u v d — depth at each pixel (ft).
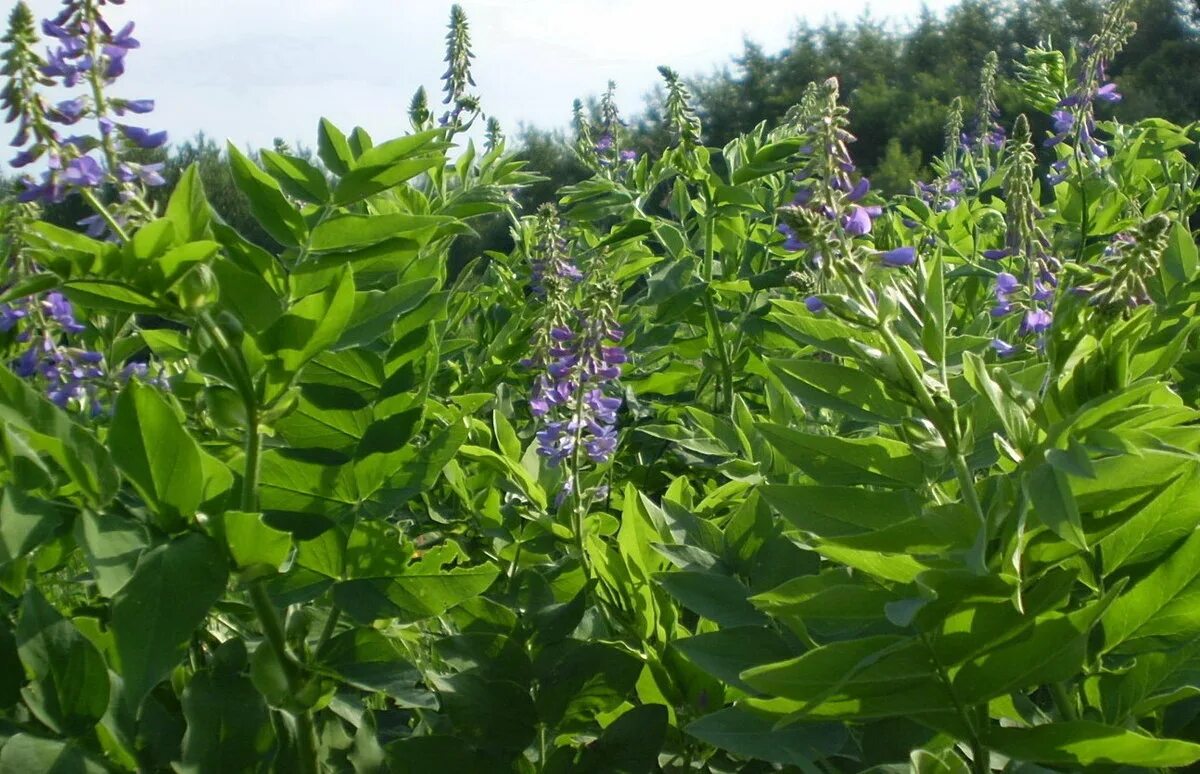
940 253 7.04
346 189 8.45
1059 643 6.15
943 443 6.84
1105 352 6.69
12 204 10.37
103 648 7.98
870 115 109.91
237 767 7.29
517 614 10.30
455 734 8.17
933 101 104.78
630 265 18.80
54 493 6.87
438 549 7.79
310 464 7.93
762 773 8.70
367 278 8.85
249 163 8.05
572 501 11.34
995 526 6.31
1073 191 17.46
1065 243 17.72
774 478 12.29
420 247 8.50
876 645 6.11
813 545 6.76
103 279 6.52
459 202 15.05
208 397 7.22
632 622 9.87
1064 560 6.70
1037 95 19.89
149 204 8.16
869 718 6.61
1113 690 7.14
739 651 7.63
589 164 23.49
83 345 12.34
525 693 8.32
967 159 28.32
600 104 23.79
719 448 13.53
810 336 7.68
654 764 7.93
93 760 6.78
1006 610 6.08
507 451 12.14
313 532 7.66
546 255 16.89
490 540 13.28
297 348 6.99
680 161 17.87
